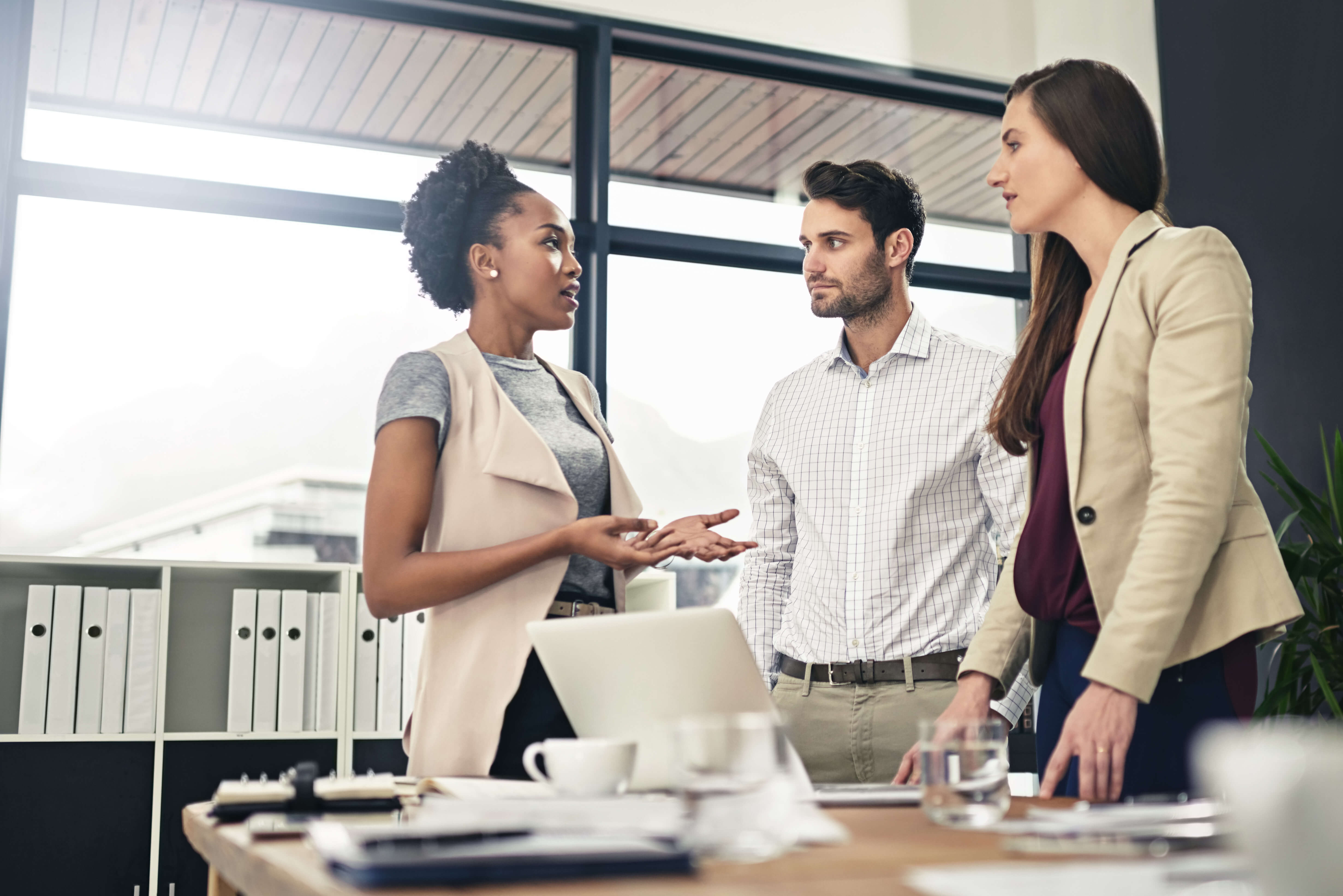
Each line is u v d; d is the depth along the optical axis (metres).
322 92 3.45
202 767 2.79
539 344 3.49
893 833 0.86
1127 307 1.38
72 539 2.98
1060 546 1.42
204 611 2.93
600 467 1.73
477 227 1.76
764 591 2.18
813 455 2.13
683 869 0.65
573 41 3.69
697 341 3.65
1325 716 3.12
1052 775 1.21
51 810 2.65
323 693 2.84
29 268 3.07
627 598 3.29
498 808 0.85
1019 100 1.53
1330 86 3.82
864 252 2.15
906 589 2.00
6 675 2.74
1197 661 1.30
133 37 3.29
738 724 0.74
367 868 0.60
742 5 3.81
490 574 1.48
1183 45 3.97
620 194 3.69
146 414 3.10
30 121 3.16
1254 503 1.33
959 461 2.02
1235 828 0.41
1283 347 3.75
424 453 1.56
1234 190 3.87
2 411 2.98
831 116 3.98
